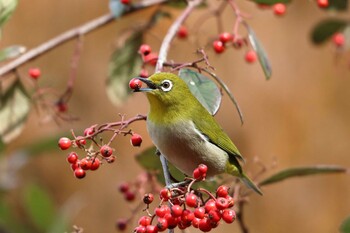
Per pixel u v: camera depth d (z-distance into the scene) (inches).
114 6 379.9
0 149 390.6
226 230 551.5
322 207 561.3
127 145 555.8
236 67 557.9
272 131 560.7
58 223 381.1
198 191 266.7
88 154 267.7
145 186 357.1
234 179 341.7
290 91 565.3
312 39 442.6
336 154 559.8
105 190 553.0
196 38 402.6
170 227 255.3
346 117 563.5
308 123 562.6
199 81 302.0
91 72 557.9
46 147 420.8
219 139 311.6
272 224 561.6
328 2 415.2
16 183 443.5
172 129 297.3
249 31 335.0
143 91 293.4
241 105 559.8
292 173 336.2
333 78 566.6
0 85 373.1
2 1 333.4
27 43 561.3
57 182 549.3
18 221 416.8
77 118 377.7
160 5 406.3
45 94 418.9
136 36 399.9
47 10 563.8
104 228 550.3
